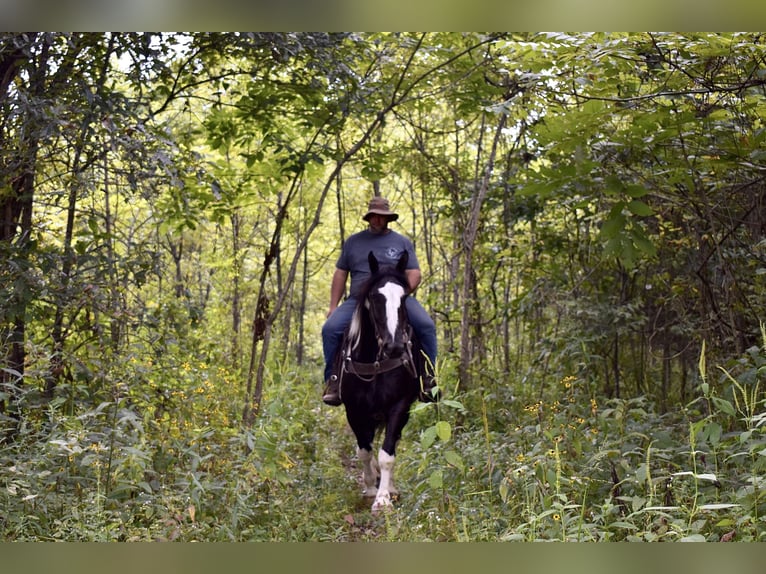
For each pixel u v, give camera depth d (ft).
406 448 30.19
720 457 17.29
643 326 33.45
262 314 30.53
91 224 24.08
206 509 18.29
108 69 23.56
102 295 22.17
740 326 26.27
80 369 20.92
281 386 31.45
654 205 27.40
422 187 44.50
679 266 29.60
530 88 20.24
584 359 28.48
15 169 20.80
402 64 31.81
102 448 16.90
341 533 19.19
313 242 68.23
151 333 24.07
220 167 31.30
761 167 19.26
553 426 20.52
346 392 23.41
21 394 19.58
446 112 43.86
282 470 21.36
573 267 34.17
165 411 22.75
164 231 31.17
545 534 14.57
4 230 22.24
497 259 36.94
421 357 24.00
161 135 22.48
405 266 23.77
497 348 42.45
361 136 40.27
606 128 18.89
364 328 23.03
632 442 19.65
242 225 53.62
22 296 20.24
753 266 26.07
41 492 16.37
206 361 28.58
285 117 31.55
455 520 17.25
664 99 19.48
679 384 34.99
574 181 19.90
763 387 20.89
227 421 24.14
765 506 14.06
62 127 19.85
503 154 39.37
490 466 17.75
